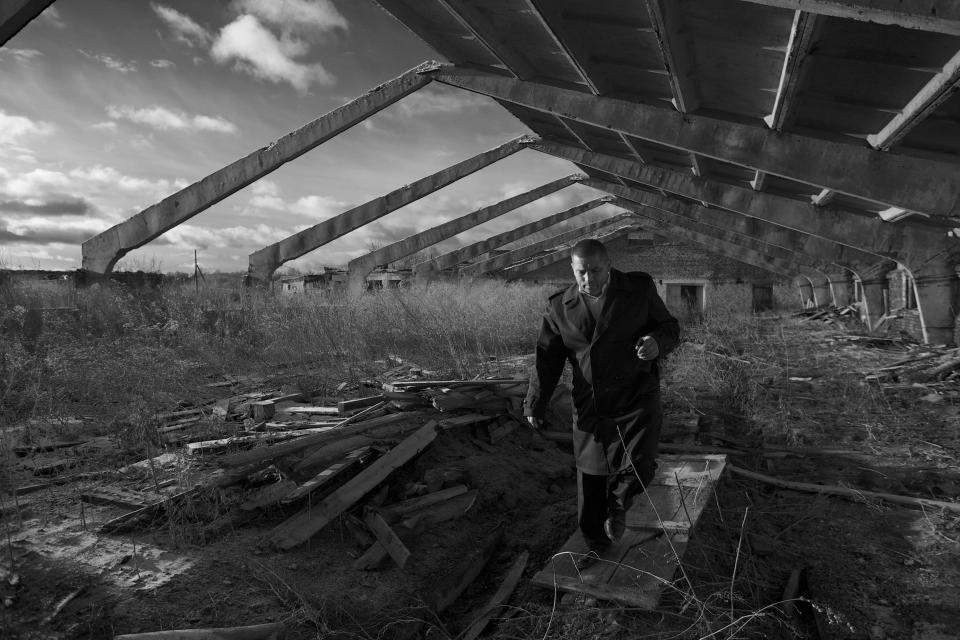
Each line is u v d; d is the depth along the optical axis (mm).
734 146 7691
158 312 9359
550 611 3316
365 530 3959
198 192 16234
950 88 4785
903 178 6672
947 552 3977
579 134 13695
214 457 4508
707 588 3488
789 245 19797
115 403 5660
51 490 3979
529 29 7977
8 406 5254
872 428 7023
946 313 13500
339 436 4656
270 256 21766
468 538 4289
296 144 15664
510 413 6422
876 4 3471
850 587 3635
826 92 6176
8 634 2568
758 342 13641
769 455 6195
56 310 8570
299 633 2990
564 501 5016
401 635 3246
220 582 3186
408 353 9844
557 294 3564
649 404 3389
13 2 8211
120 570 3113
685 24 5926
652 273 33062
